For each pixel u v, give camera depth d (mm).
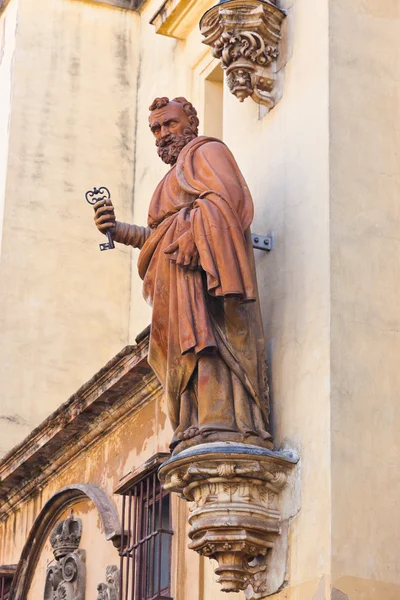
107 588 17531
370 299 14016
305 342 14016
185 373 14117
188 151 14719
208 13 15492
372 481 13352
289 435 13898
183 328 13953
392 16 15203
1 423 21359
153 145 22188
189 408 14148
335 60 14742
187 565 15852
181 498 14641
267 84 15438
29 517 20781
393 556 13180
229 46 15336
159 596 15883
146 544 16547
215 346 13930
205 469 13648
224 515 13617
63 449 19547
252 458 13594
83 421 18688
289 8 15492
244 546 13594
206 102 19953
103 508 18000
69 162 22609
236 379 14047
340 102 14609
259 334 14328
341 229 14156
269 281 14758
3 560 21297
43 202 22375
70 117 22797
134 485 16984
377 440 13531
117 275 22484
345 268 14031
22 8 23109
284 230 14742
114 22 23391
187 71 20516
